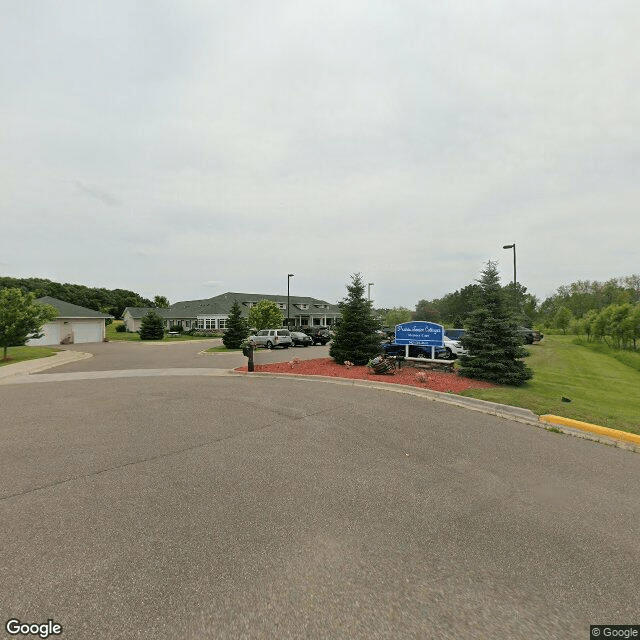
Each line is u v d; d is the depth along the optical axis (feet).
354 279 51.90
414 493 13.88
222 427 22.61
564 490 14.28
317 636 7.45
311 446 19.16
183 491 13.98
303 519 11.93
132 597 8.45
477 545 10.61
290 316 200.95
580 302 199.21
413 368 45.50
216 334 164.76
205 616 7.93
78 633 7.46
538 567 9.64
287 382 39.70
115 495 13.64
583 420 23.58
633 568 9.64
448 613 8.09
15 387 38.68
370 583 8.98
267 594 8.58
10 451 18.43
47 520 11.84
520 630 7.67
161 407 28.02
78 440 20.13
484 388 33.24
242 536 10.93
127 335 166.91
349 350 49.96
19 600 8.32
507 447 19.27
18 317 65.31
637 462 17.40
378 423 23.52
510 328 37.47
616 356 79.97
